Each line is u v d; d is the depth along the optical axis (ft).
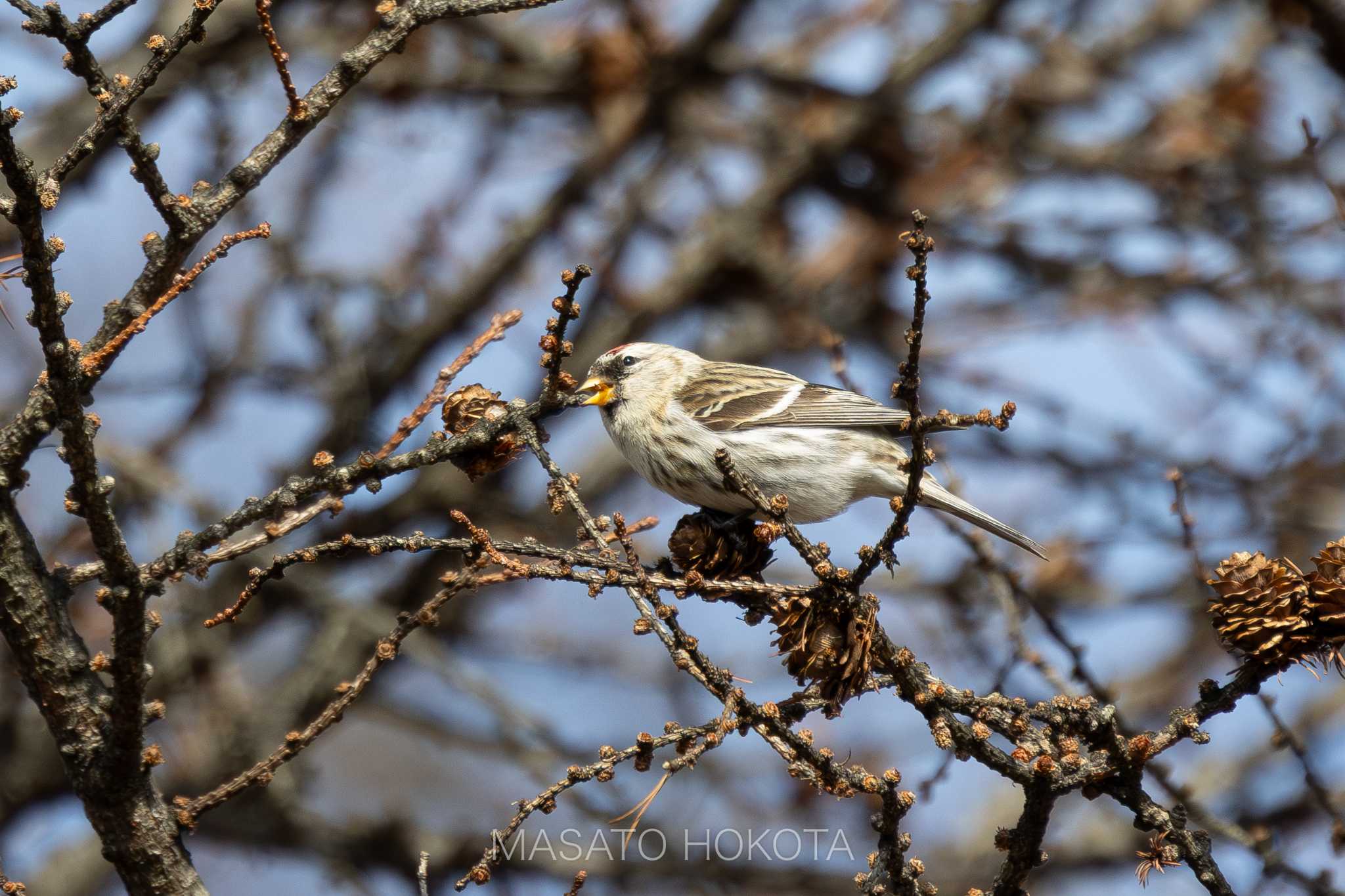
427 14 18.75
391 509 45.01
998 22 49.49
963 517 26.84
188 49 36.83
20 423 17.24
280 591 42.06
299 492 17.61
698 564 21.81
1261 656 17.80
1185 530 23.57
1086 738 18.15
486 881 16.10
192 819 17.66
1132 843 42.78
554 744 37.01
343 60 18.48
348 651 42.78
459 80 46.62
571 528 48.32
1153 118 49.16
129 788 17.33
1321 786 23.27
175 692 39.01
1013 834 18.19
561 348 17.37
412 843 40.60
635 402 28.89
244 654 46.39
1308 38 43.39
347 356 43.70
